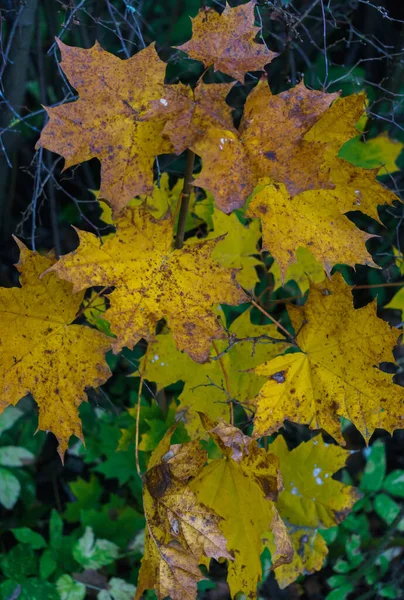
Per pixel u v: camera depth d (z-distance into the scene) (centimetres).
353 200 73
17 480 107
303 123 68
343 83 108
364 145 91
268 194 72
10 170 111
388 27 112
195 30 68
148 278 71
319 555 89
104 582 101
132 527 104
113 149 69
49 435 119
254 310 107
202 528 74
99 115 69
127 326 71
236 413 99
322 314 76
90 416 109
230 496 79
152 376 84
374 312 74
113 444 105
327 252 72
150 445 92
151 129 69
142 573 76
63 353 74
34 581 99
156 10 122
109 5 89
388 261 108
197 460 74
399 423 76
